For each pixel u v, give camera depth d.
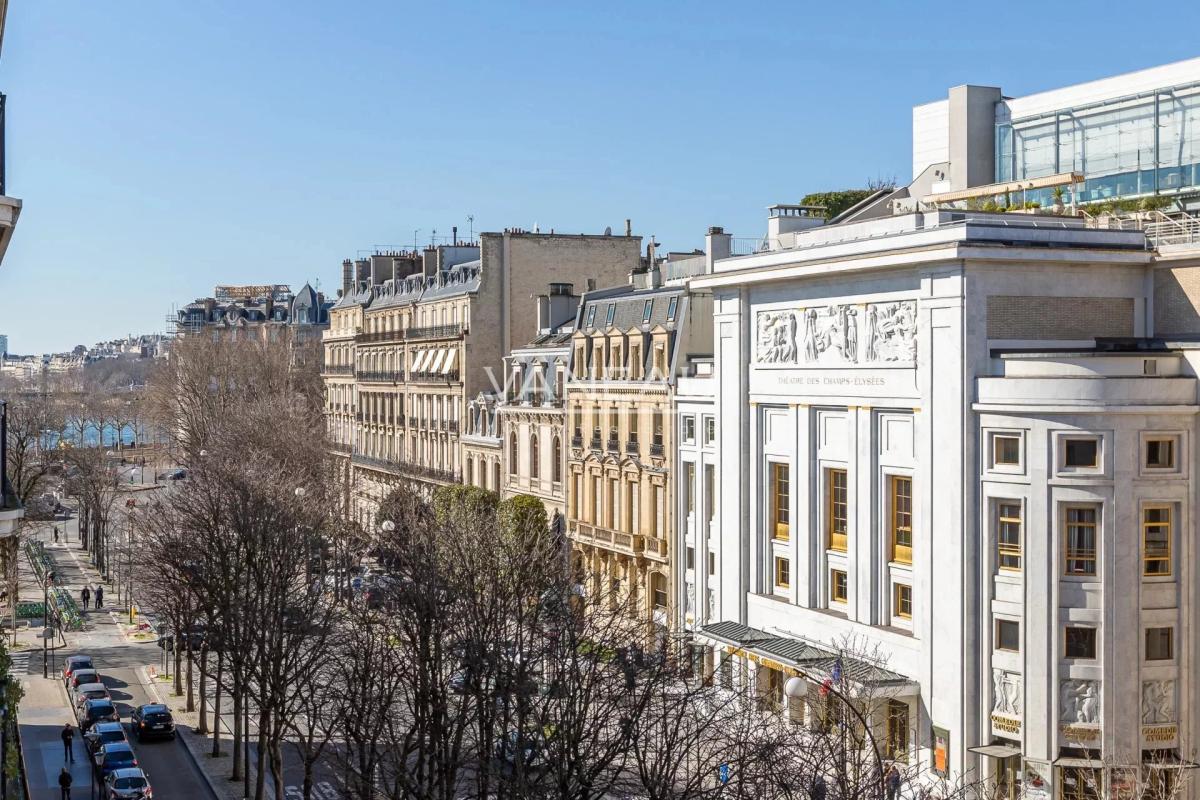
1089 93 68.75
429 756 42.31
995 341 50.22
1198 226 56.78
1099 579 47.69
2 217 24.45
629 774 43.09
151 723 66.31
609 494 77.81
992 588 49.72
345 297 143.25
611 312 80.31
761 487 62.78
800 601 59.75
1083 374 47.34
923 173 80.00
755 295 62.94
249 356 164.75
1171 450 47.97
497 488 94.62
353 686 47.59
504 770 39.12
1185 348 48.59
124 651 89.38
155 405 182.12
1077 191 67.69
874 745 34.91
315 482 103.00
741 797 33.66
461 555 49.84
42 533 154.00
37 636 94.00
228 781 58.91
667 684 46.16
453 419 104.44
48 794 57.53
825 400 58.00
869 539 55.38
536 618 44.44
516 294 102.31
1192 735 48.03
